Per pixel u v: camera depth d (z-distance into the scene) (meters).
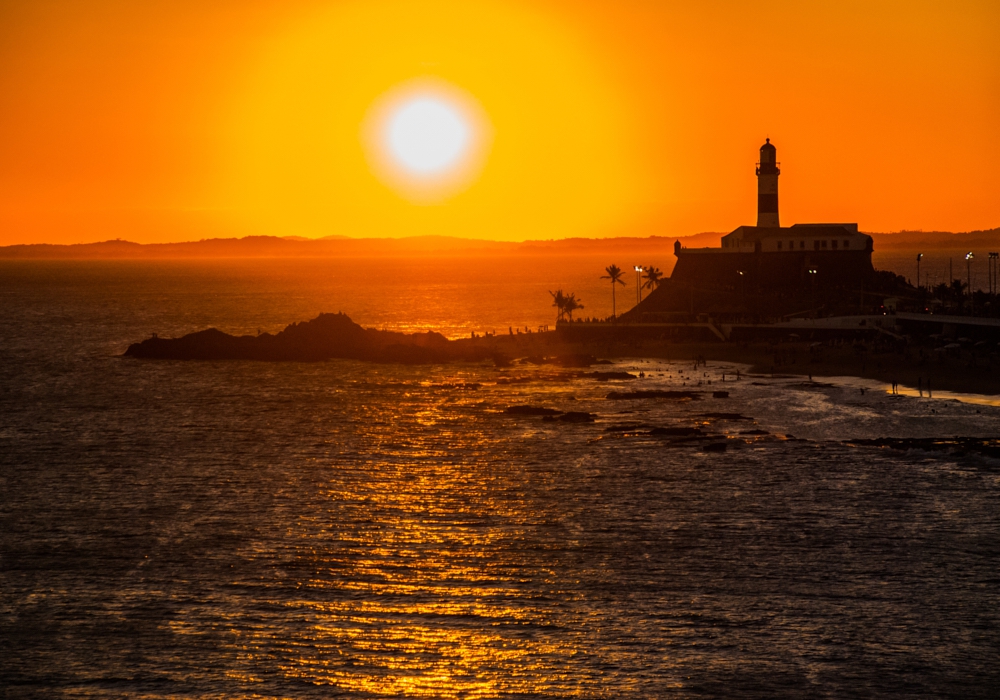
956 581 169.62
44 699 136.88
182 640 152.88
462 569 178.00
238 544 191.88
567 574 175.00
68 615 161.50
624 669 142.50
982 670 141.00
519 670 142.50
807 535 192.12
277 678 141.12
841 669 141.75
